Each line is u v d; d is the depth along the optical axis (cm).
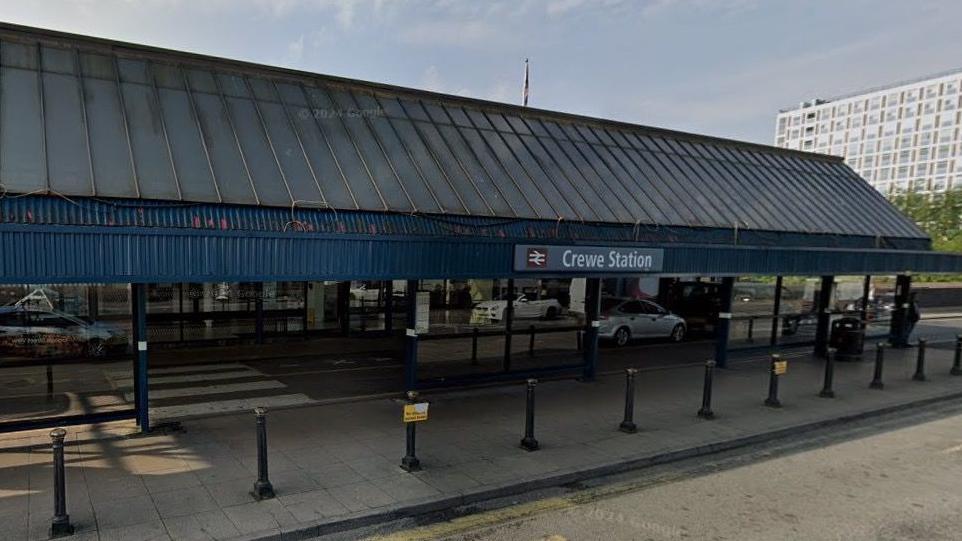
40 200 712
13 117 802
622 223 1230
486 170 1187
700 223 1369
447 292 1234
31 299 970
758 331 1792
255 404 1053
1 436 838
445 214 1017
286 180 925
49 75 888
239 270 802
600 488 777
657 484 796
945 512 729
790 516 706
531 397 872
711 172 1630
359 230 918
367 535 628
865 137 13138
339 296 1886
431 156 1147
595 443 916
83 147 809
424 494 706
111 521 605
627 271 1180
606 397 1201
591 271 1134
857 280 2002
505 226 1078
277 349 1645
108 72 947
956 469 884
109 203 752
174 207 796
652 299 2262
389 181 1030
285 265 836
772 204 1623
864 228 1736
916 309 2014
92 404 946
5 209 686
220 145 927
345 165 1016
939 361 1756
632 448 899
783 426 1046
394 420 984
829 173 1983
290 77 1144
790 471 860
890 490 797
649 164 1514
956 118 11488
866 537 658
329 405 1059
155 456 785
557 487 776
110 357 958
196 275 774
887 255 1698
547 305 1399
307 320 1844
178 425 905
